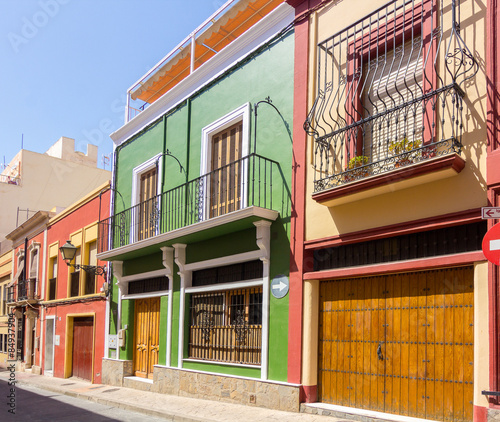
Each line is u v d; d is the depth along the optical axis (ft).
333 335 26.30
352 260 25.90
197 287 35.06
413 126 23.13
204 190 36.19
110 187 50.60
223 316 33.24
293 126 29.84
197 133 38.24
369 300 24.86
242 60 34.58
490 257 15.99
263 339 29.14
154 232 41.14
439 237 22.29
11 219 91.35
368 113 26.30
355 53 26.71
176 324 36.76
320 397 26.40
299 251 27.94
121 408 33.73
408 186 22.97
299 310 27.32
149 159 44.04
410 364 22.62
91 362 51.08
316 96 28.86
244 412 27.27
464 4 22.49
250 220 29.68
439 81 22.84
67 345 57.06
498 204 19.85
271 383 27.86
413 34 24.39
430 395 21.66
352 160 24.91
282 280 28.68
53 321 64.59
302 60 29.99
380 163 24.67
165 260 37.86
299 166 28.91
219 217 30.68
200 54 46.37
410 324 22.90
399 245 23.91
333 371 25.99
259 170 30.66
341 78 27.53
